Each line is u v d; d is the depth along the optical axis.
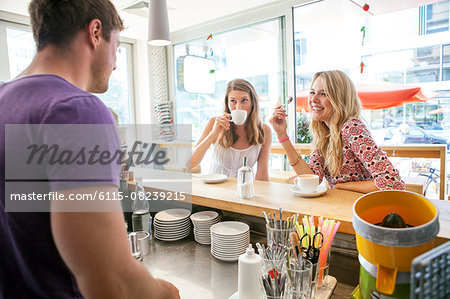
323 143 1.64
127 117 4.35
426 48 3.81
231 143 2.21
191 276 1.04
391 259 0.62
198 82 4.07
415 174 3.85
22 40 3.21
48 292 0.58
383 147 2.62
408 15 3.87
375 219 0.77
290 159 1.69
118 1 2.70
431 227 0.61
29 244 0.56
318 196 1.30
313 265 0.79
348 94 1.46
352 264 1.03
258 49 3.60
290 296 0.79
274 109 1.68
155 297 0.61
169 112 4.19
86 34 0.63
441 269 0.42
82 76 0.64
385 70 4.06
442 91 3.72
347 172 1.50
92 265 0.49
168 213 1.42
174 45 4.18
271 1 2.90
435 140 3.79
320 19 3.45
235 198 1.30
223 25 3.63
